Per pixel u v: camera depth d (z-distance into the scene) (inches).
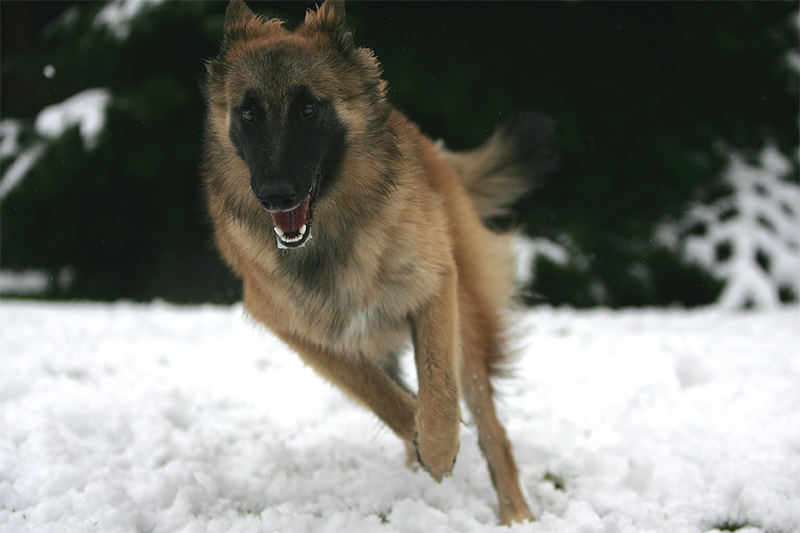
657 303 536.7
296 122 140.9
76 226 543.5
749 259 507.5
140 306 434.0
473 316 165.0
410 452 169.6
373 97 150.3
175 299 557.3
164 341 281.7
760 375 214.7
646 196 536.1
